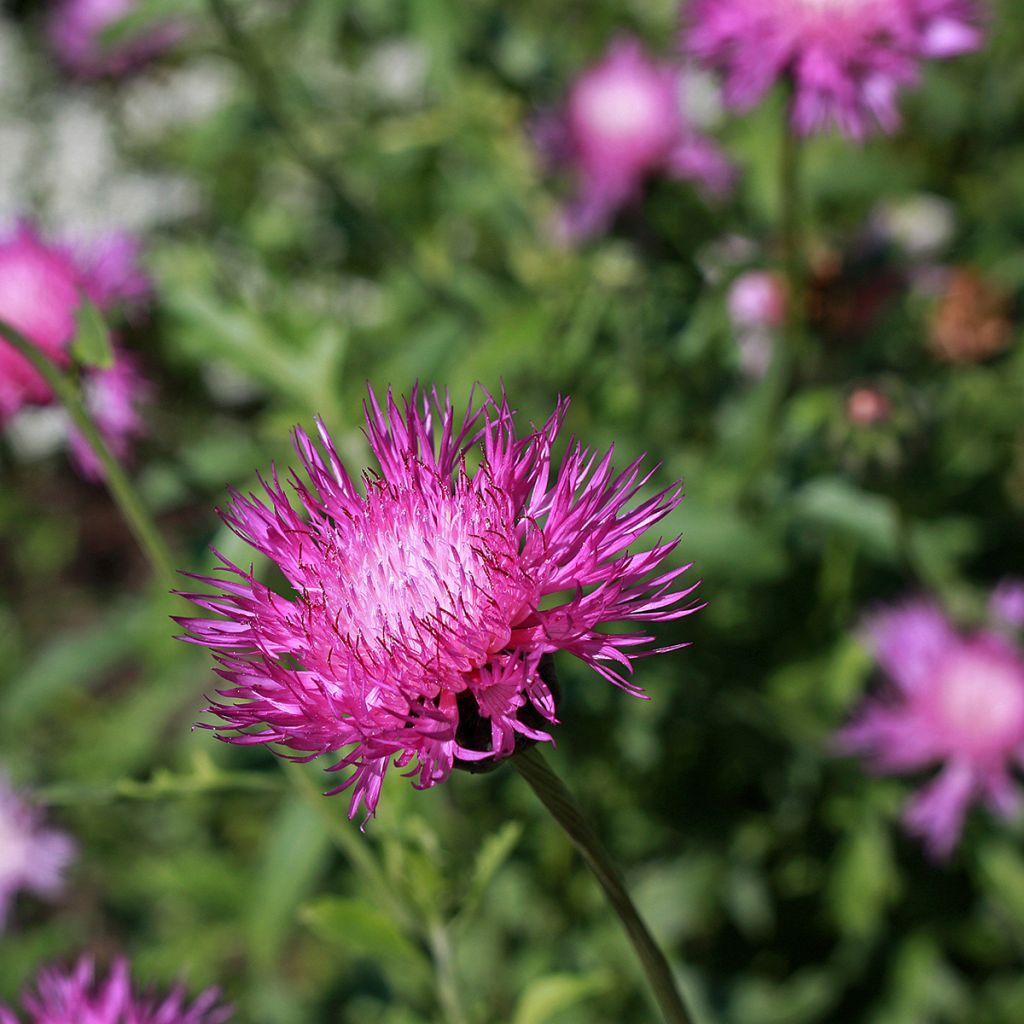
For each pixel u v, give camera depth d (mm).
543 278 739
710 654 674
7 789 726
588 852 464
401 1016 586
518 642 455
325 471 472
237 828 765
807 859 682
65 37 880
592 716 663
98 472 595
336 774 567
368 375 682
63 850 718
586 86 710
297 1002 674
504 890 676
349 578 464
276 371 598
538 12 831
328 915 525
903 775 671
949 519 702
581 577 454
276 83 761
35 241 592
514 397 663
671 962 654
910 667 662
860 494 645
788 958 684
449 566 463
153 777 527
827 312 664
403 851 526
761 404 637
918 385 697
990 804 656
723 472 661
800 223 636
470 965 664
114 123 924
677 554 618
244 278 777
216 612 463
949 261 745
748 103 620
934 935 667
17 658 880
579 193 707
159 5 684
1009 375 731
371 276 789
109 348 526
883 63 613
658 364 687
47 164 919
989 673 653
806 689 671
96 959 741
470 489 467
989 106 791
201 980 698
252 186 844
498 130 756
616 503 458
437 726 438
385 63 817
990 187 790
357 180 793
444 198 767
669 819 686
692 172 701
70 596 954
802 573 691
